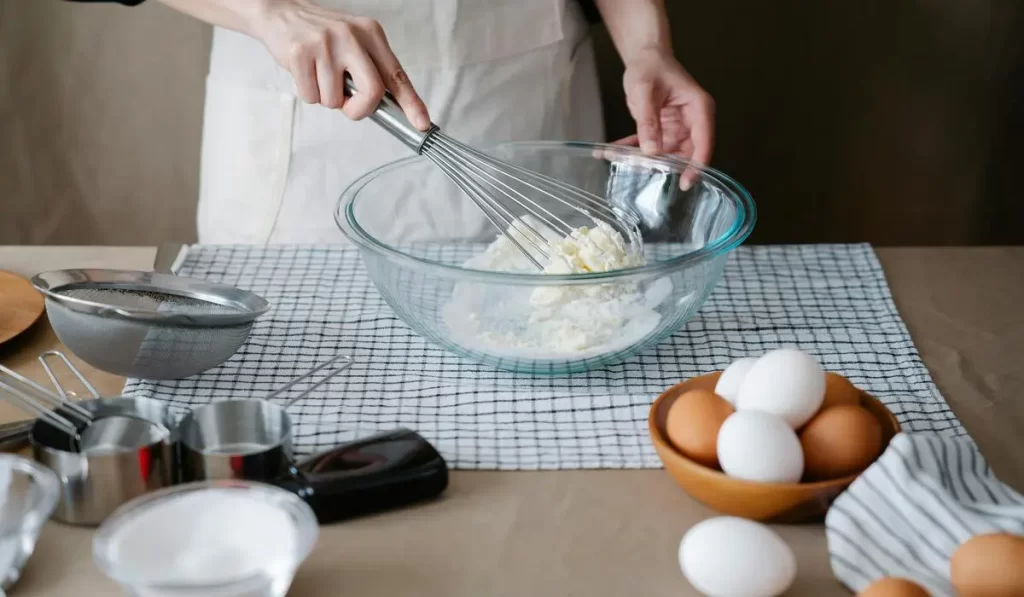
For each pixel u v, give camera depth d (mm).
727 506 730
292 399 869
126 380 932
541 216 1082
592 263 928
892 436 771
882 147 1985
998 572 611
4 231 2010
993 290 1144
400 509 759
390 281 897
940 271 1191
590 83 1503
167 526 643
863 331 1041
